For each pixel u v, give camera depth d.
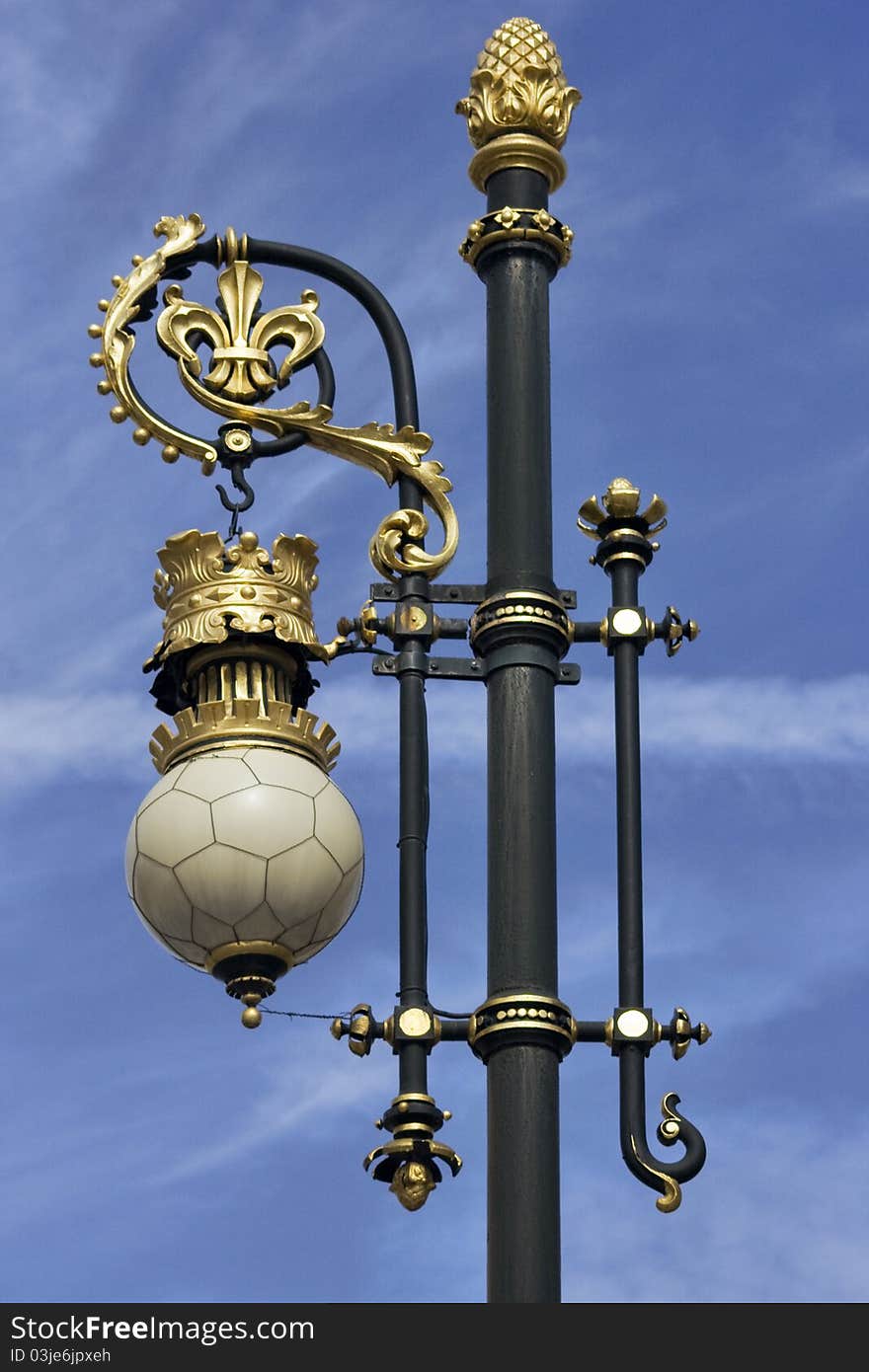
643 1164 7.56
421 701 8.06
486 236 8.57
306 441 8.55
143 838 7.97
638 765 8.08
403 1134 7.50
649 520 8.34
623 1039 7.68
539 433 8.34
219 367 8.59
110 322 8.64
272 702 8.16
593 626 8.22
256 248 8.73
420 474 8.43
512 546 8.17
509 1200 7.34
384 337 8.65
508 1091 7.46
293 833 7.91
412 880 7.85
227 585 8.23
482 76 8.81
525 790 7.84
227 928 7.91
